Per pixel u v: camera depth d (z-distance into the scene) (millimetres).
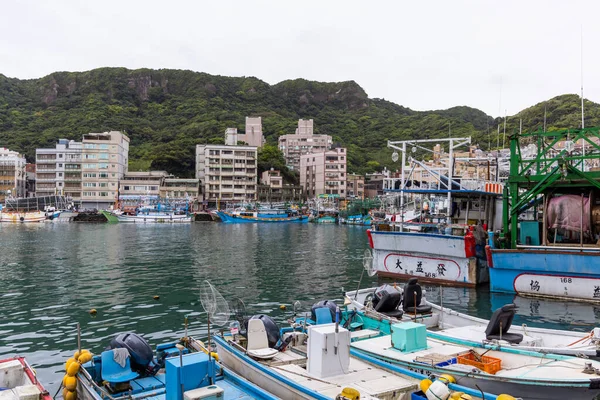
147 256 50750
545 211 29203
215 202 146000
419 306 19156
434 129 197250
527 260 27859
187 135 190125
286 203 146875
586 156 27469
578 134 28891
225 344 15125
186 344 16109
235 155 147875
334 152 156750
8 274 38094
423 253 33938
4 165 135500
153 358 14484
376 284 33844
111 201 135875
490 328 14977
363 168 178750
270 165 166500
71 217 120375
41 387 12031
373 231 36469
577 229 28062
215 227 107938
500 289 29453
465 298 28500
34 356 18734
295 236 82562
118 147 137375
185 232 89375
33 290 31672
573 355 13516
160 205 129750
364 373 13164
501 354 13672
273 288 32969
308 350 13250
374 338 15656
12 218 115125
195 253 54031
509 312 14906
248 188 149000
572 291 26688
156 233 85750
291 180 171625
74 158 136250
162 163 157250
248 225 118125
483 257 32344
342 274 39188
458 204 38312
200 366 11648
